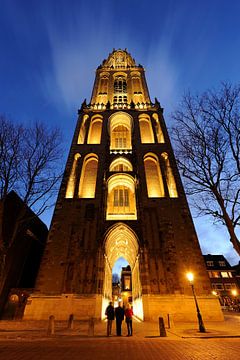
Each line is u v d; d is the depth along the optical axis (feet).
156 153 93.20
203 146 42.22
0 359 20.77
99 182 82.38
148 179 88.38
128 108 115.96
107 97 128.77
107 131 102.83
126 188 94.99
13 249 70.18
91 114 112.68
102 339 32.68
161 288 58.95
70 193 83.15
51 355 22.26
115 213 87.51
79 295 57.31
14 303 63.41
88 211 74.18
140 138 98.68
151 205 75.97
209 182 40.24
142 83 140.97
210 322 52.90
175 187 83.71
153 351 23.86
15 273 69.87
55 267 62.23
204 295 57.82
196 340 30.96
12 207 73.92
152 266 62.69
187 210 74.43
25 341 31.22
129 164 93.09
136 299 80.43
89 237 67.92
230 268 166.91
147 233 69.31
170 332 39.14
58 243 67.10
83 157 91.76
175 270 61.82
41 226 93.30
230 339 31.48
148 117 111.45
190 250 65.62
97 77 148.77
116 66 163.43
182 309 55.88
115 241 82.07
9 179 53.67
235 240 34.94
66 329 43.27
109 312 37.76
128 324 36.52
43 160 58.34
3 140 54.13
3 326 47.80
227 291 155.53
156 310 55.93
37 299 56.85
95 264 62.49
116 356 21.67
